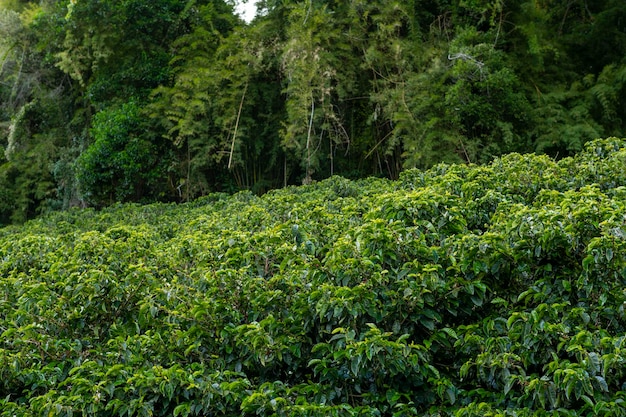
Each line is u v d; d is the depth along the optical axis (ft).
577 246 9.77
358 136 36.29
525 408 8.43
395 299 9.48
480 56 31.22
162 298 11.27
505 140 30.01
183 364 10.45
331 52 34.09
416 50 33.47
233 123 35.68
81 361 10.62
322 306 9.41
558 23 39.37
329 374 9.48
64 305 11.53
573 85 33.99
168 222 23.85
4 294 13.32
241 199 25.35
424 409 9.60
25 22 44.96
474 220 12.74
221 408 9.04
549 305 9.45
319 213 14.38
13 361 10.02
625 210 9.95
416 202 11.65
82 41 40.11
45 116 45.29
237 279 10.68
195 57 36.76
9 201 45.29
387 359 8.84
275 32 35.60
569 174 16.22
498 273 9.98
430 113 31.60
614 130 33.09
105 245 14.30
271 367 10.01
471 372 9.67
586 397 7.88
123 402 9.22
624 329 9.18
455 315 9.71
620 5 36.81
